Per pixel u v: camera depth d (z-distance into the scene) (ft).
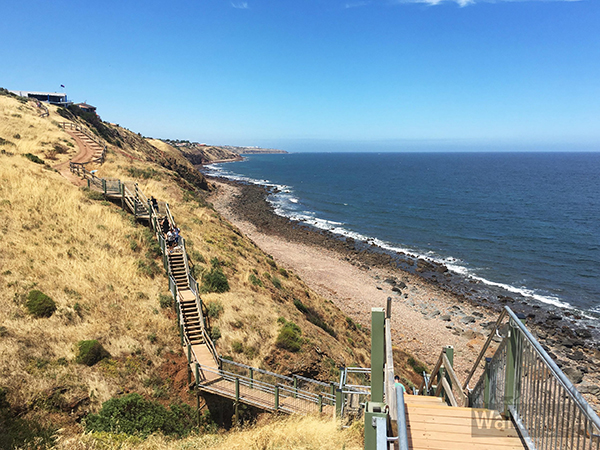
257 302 68.95
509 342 16.66
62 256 61.05
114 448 32.14
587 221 229.25
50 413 37.63
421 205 286.87
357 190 374.63
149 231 78.43
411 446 14.66
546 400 13.58
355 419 33.94
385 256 161.27
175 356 52.06
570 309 114.83
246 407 45.11
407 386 58.80
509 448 14.51
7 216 64.75
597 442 10.30
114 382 44.11
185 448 33.04
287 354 58.23
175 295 62.44
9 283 51.08
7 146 114.11
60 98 277.03
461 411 17.21
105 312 53.88
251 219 217.77
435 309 113.39
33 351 43.01
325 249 169.58
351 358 68.39
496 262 156.15
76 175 101.40
